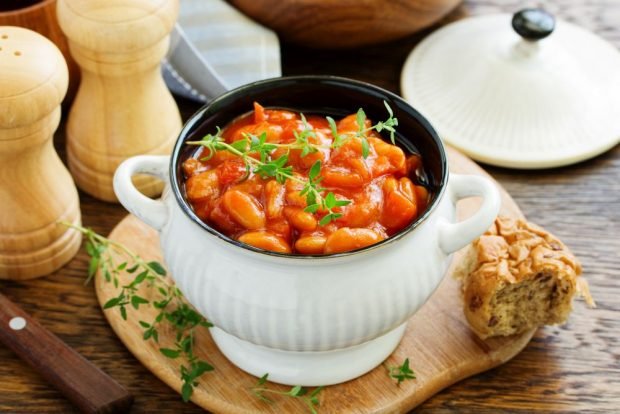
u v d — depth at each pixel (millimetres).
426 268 676
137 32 753
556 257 726
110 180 813
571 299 726
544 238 744
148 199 689
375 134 716
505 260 724
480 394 728
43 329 730
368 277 660
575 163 857
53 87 717
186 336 739
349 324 668
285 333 671
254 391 713
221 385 717
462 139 860
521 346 738
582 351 745
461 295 760
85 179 821
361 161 667
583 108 867
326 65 921
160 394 726
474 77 878
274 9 869
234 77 866
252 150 660
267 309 662
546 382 731
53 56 727
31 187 751
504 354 733
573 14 965
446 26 937
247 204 653
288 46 933
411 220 665
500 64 874
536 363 740
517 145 854
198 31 877
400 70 920
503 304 727
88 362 717
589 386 729
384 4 859
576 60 892
